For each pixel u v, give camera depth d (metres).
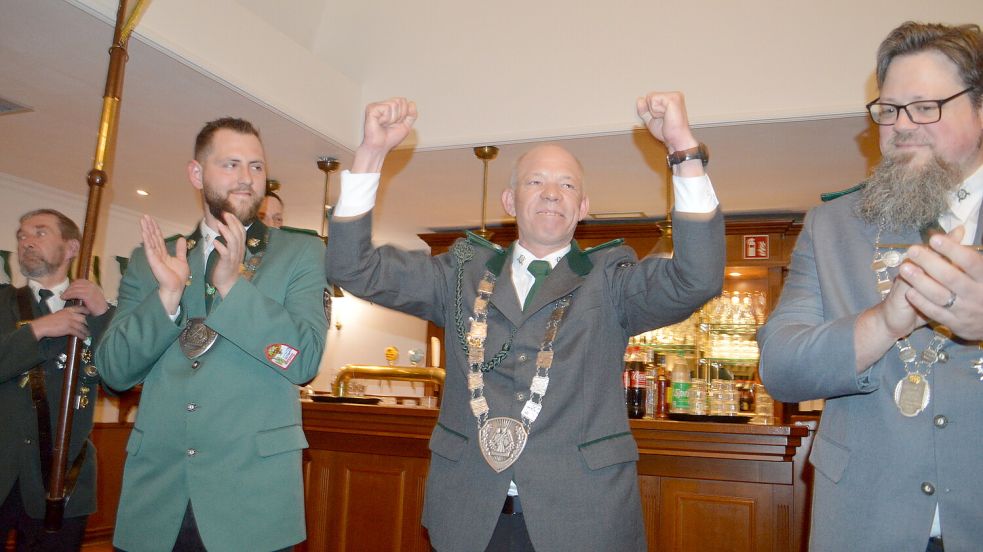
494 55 4.39
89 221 2.07
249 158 1.78
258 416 1.62
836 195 1.27
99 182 2.08
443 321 1.62
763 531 2.57
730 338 5.52
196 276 1.75
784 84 3.82
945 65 1.07
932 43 1.08
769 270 5.71
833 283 1.17
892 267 1.11
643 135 4.14
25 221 2.62
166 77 3.54
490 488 1.34
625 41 4.14
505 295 1.48
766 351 1.15
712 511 2.63
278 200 3.71
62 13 2.96
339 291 5.34
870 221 1.15
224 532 1.51
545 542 1.28
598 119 4.14
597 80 4.17
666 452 2.65
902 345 1.06
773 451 2.53
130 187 5.59
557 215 1.51
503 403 1.39
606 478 1.33
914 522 1.00
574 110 4.20
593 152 4.48
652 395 3.37
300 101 4.07
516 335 1.44
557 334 1.42
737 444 2.57
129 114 4.03
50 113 4.11
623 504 1.33
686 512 2.66
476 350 1.45
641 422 2.69
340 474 3.20
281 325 1.61
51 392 2.34
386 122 1.45
